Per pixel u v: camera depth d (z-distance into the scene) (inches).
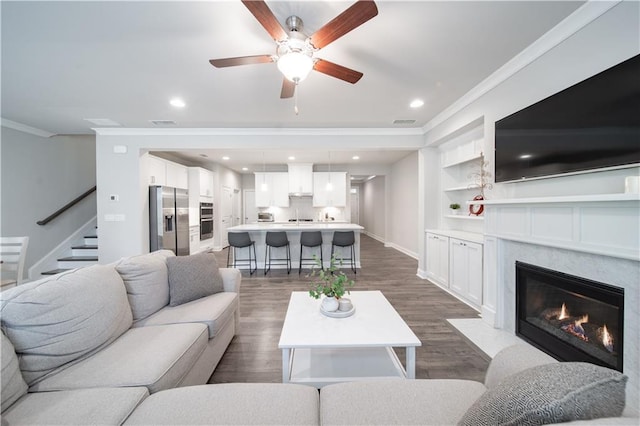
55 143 175.2
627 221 56.8
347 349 80.8
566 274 72.8
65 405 39.9
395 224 294.0
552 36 75.9
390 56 87.4
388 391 42.5
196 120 148.4
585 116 66.4
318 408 40.9
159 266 81.5
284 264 205.5
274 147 167.5
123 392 43.1
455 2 64.2
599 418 22.9
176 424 36.4
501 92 99.1
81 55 84.7
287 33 69.4
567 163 71.2
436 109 134.9
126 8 64.9
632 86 56.3
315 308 79.4
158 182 201.0
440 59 89.5
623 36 60.7
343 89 111.3
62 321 49.7
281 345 59.0
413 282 163.6
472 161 145.6
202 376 66.3
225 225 303.3
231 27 72.6
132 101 121.3
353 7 53.4
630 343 58.0
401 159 271.7
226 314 79.9
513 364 42.8
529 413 24.2
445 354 83.8
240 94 114.8
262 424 36.2
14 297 46.5
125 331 63.6
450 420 36.8
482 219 129.0
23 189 155.6
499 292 99.2
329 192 274.1
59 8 64.1
